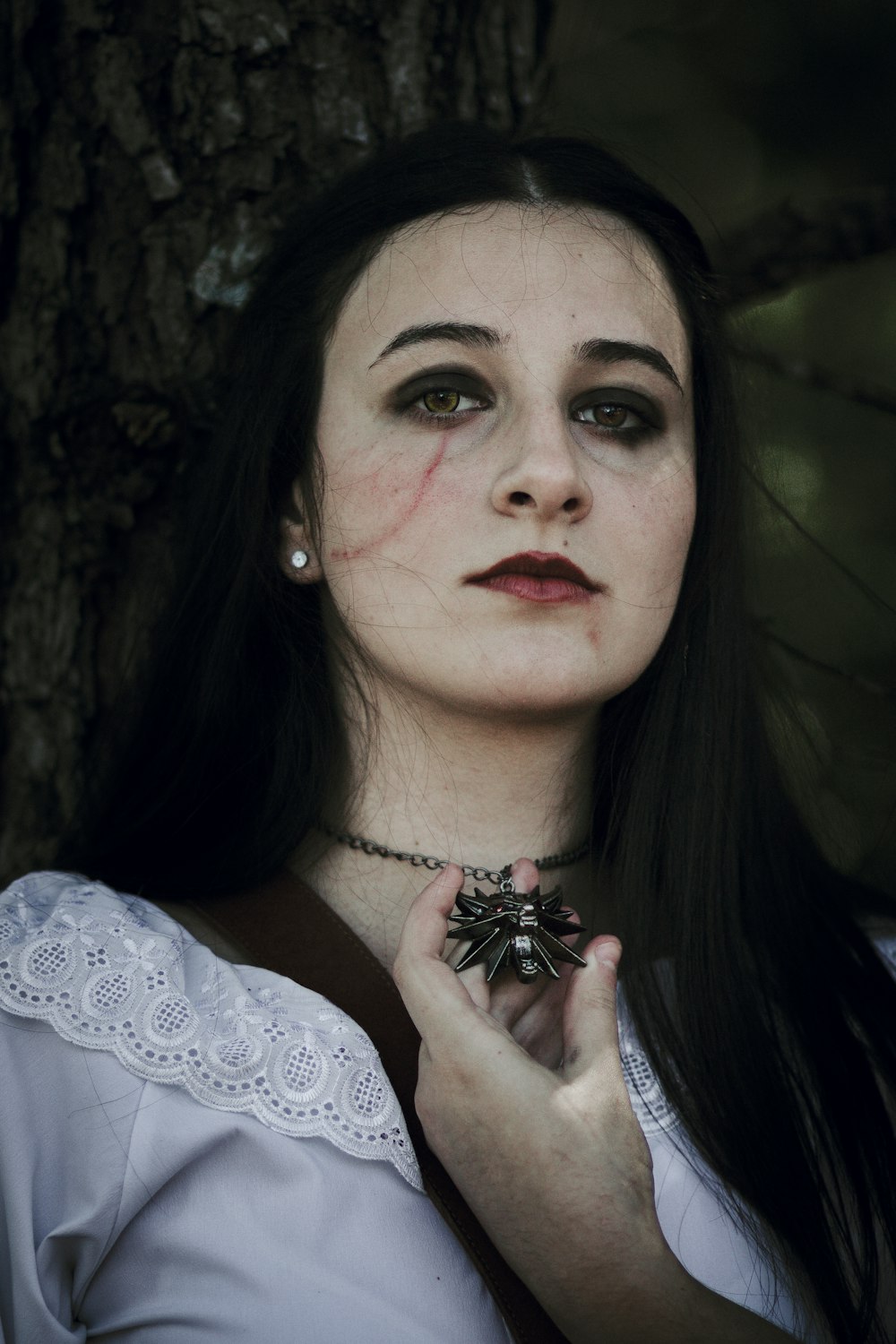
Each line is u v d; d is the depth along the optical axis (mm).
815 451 3232
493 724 1528
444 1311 1311
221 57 1972
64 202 1974
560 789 1621
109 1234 1290
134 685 1862
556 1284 1255
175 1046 1332
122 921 1441
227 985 1403
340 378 1583
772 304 3188
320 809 1608
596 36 3354
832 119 3400
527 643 1480
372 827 1591
